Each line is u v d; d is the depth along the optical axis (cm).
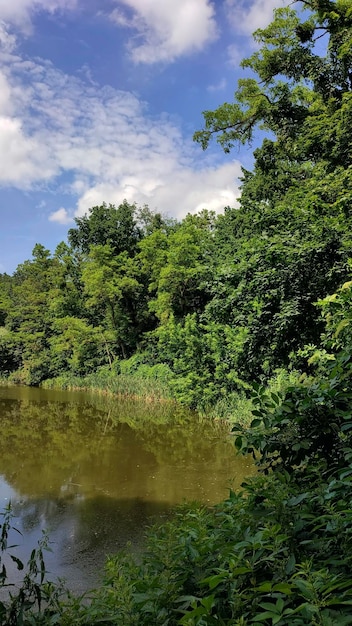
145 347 3300
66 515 838
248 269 752
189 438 1516
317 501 219
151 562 217
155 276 3019
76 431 1680
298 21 1361
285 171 1995
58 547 701
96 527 778
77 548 697
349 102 1016
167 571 188
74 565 640
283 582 158
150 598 176
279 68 1445
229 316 811
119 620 174
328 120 1104
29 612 229
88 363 3459
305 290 688
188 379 2044
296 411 264
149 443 1454
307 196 740
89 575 608
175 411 2111
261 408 279
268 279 699
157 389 2514
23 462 1233
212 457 1249
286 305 673
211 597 149
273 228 797
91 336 3375
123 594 181
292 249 675
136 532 752
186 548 206
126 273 3266
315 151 1290
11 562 646
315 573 149
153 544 262
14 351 4134
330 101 1270
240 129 1544
